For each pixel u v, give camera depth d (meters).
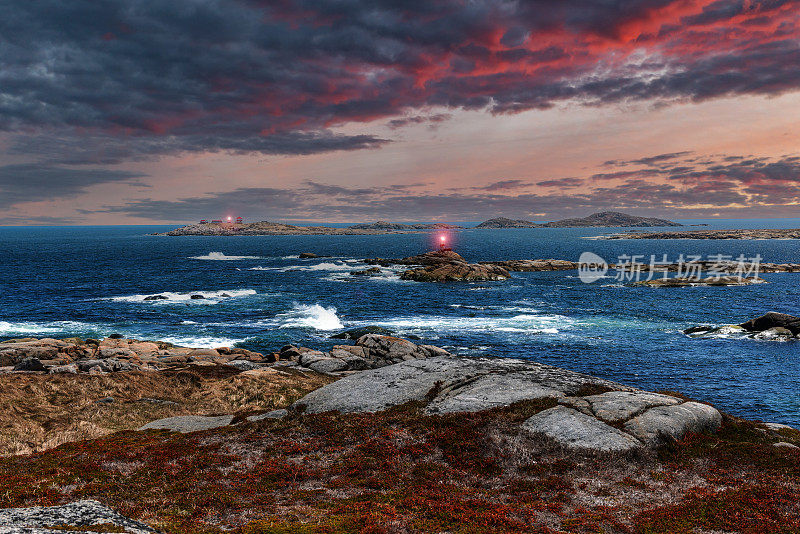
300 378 42.44
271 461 20.62
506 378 29.59
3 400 29.84
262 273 146.50
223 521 14.86
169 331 71.94
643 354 59.84
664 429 21.25
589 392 26.83
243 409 32.91
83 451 22.38
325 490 17.66
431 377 31.38
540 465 19.44
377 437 22.78
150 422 29.16
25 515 10.76
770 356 58.56
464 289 113.69
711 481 17.98
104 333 70.31
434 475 19.05
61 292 107.12
